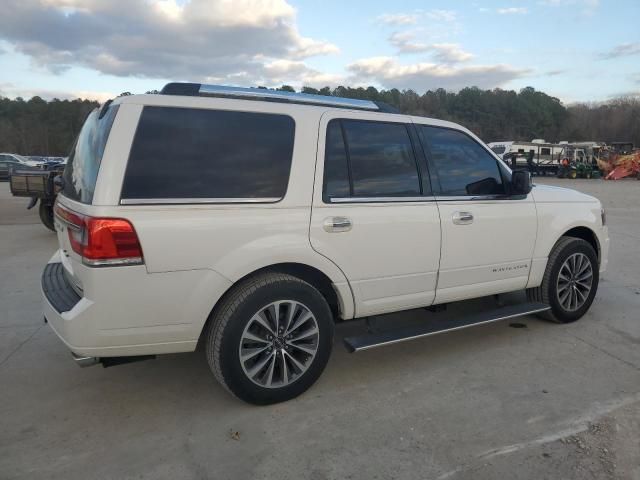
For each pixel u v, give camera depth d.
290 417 3.03
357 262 3.34
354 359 3.88
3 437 2.83
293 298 3.09
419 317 4.79
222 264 2.87
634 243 9.08
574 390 3.34
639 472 2.51
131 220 2.65
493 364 3.77
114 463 2.60
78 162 3.17
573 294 4.60
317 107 3.33
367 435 2.83
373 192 3.42
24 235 9.79
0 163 32.09
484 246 3.95
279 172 3.07
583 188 28.52
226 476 2.49
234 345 2.94
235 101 3.05
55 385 3.47
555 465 2.55
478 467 2.54
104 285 2.64
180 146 2.84
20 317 4.85
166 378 3.57
